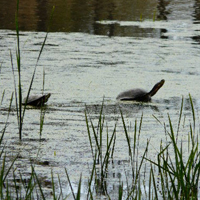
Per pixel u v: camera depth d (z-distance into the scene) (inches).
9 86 484.7
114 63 622.8
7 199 219.0
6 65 589.9
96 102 439.2
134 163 287.3
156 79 536.7
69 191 247.4
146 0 1376.7
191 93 482.0
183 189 226.5
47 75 543.5
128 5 1266.0
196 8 1247.5
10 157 291.6
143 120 382.0
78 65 605.6
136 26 952.9
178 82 527.2
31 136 335.0
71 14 1075.9
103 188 252.4
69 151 305.3
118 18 1047.0
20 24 933.8
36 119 378.0
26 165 279.7
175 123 373.4
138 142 311.1
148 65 616.1
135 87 495.8
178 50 724.7
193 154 248.7
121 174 270.8
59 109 410.9
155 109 421.1
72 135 338.6
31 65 596.7
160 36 849.5
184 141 327.9
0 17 1007.6
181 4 1314.0
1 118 377.4
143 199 239.8
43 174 267.4
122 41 792.9
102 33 867.4
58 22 969.5
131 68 594.9
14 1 1261.1
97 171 274.2
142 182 261.4
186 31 908.6
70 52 692.7
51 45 745.0
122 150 309.1
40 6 1184.2
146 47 745.0
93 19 1021.2
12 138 329.1
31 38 796.6
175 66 613.3
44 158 292.2
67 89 482.6
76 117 386.0
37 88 481.1
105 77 541.0
